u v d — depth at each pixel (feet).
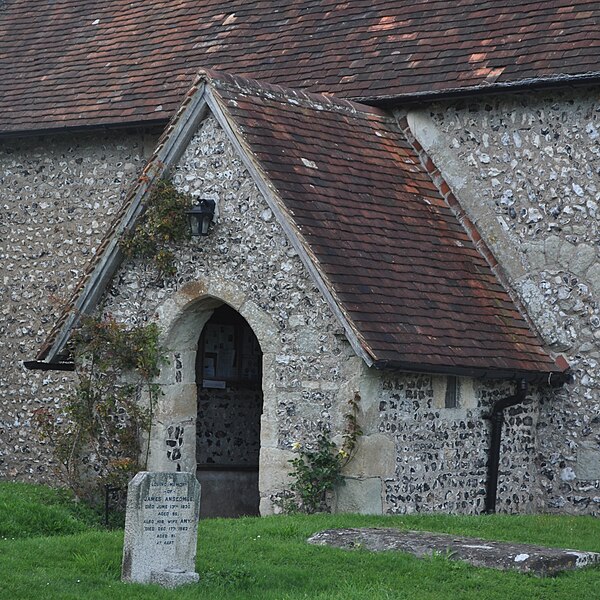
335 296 53.72
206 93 57.98
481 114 64.69
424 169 65.92
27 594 38.99
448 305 58.49
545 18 65.26
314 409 54.95
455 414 57.57
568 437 61.77
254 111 59.06
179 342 59.93
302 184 57.47
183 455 60.08
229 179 57.47
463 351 56.34
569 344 61.93
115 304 60.80
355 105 65.98
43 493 62.90
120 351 59.77
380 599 38.55
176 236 58.54
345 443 53.88
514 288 63.21
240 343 69.51
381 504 54.24
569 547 47.75
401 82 66.23
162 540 41.47
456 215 64.85
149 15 80.84
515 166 63.67
